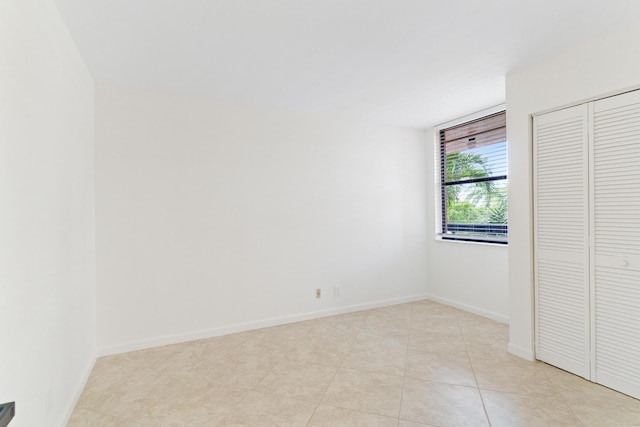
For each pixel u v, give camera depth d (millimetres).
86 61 2467
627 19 1967
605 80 2137
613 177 2150
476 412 1983
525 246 2660
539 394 2154
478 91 3139
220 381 2396
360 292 4113
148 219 3027
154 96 3066
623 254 2111
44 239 1646
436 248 4438
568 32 2113
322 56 2432
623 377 2119
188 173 3195
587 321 2295
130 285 2955
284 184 3664
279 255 3627
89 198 2635
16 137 1357
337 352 2873
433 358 2727
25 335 1425
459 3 1805
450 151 4289
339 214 3980
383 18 1945
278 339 3182
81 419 1970
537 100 2543
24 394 1410
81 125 2395
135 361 2730
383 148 4277
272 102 3424
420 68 2637
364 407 2059
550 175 2506
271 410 2041
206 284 3264
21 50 1405
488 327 3439
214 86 2979
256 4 1802
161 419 1963
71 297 2088
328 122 3926
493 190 3740
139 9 1840
